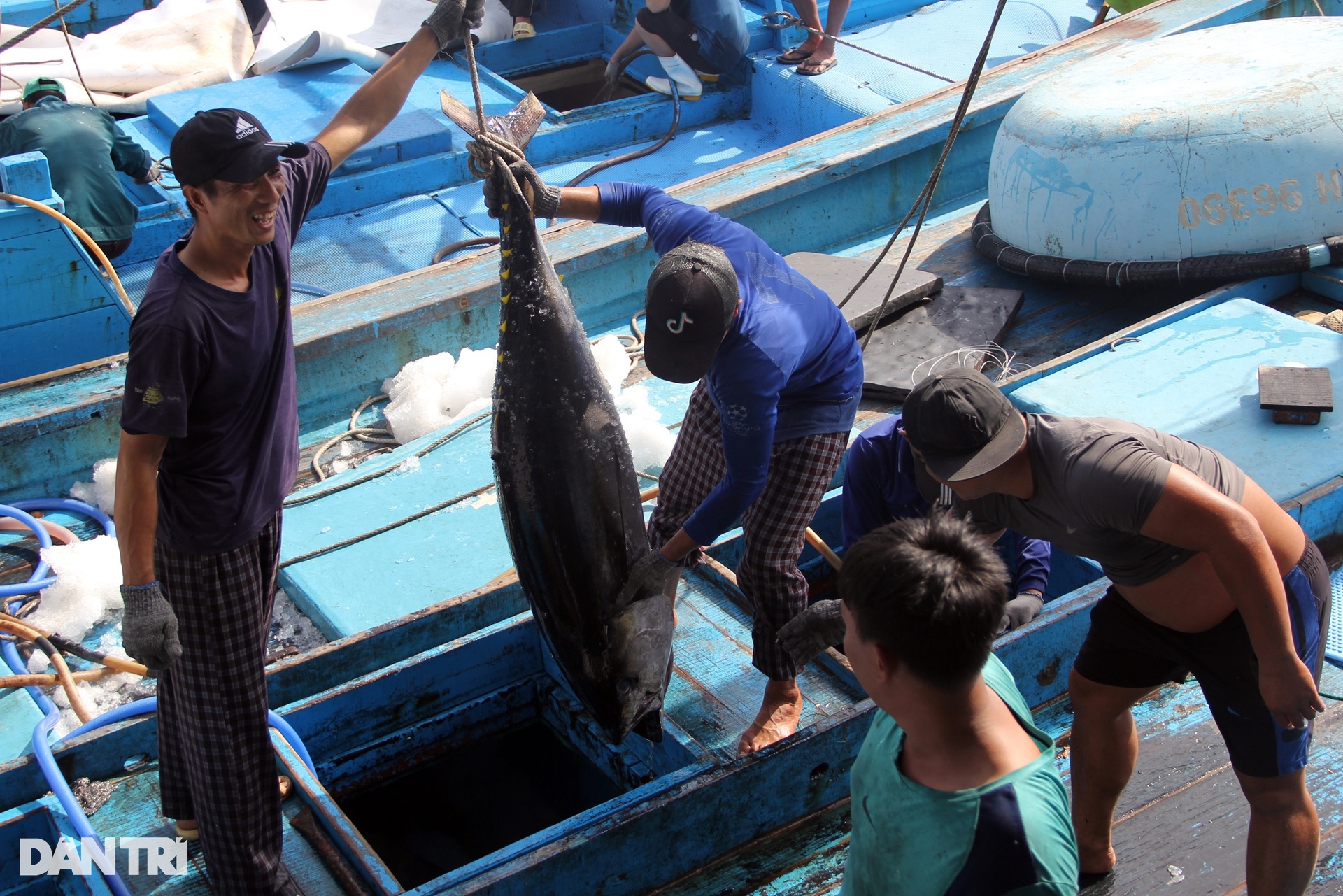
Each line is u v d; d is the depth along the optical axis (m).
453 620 3.79
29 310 5.34
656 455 4.84
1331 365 4.64
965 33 9.23
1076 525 2.38
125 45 8.77
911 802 1.75
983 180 7.39
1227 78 5.77
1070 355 4.89
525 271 2.53
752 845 3.18
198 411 2.38
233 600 2.58
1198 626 2.53
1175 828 3.13
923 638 1.65
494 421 2.61
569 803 4.01
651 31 8.21
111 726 3.35
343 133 2.80
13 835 3.12
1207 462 2.46
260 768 2.73
